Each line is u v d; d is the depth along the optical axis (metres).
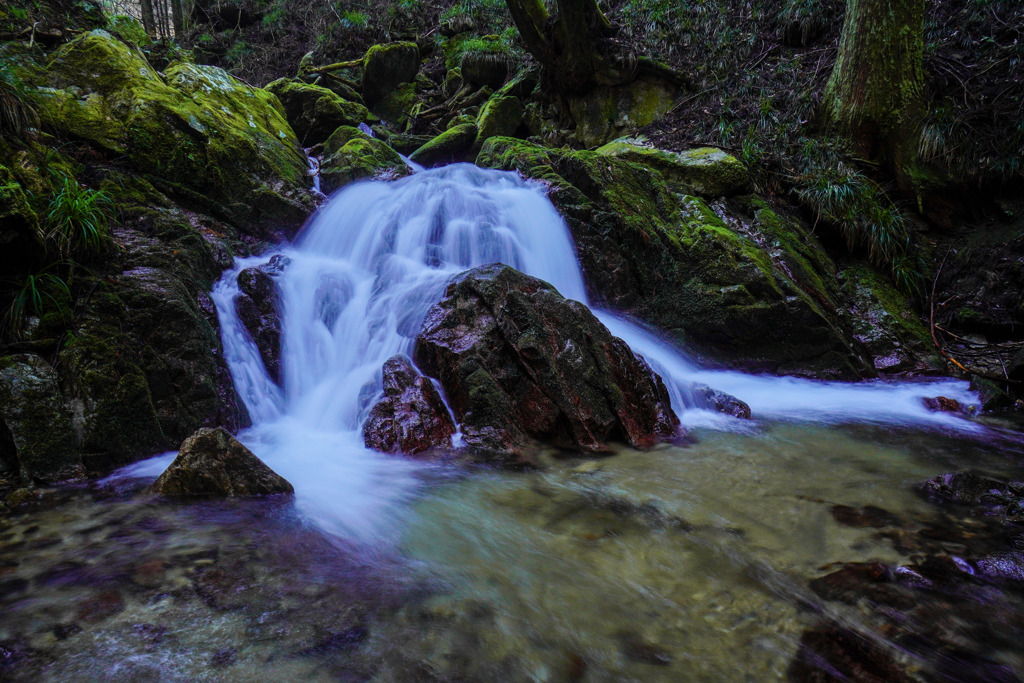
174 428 4.41
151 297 4.56
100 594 2.56
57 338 4.09
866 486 3.93
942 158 8.42
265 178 7.79
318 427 5.14
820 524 3.37
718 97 10.31
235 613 2.46
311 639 2.30
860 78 8.77
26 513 3.33
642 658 2.25
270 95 9.91
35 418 3.81
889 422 5.49
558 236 7.74
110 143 6.59
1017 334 7.22
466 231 7.52
